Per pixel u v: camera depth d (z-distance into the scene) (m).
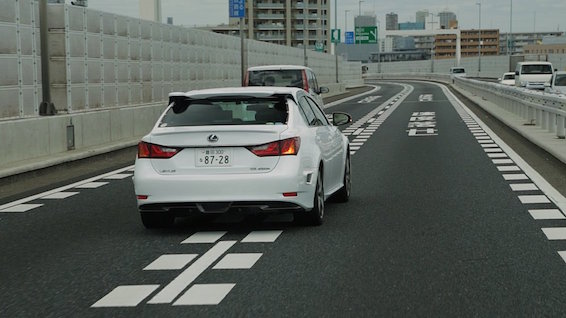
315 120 9.73
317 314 5.37
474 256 7.21
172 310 5.55
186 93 8.91
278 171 8.30
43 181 13.85
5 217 10.02
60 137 16.73
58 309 5.62
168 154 8.45
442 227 8.74
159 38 27.33
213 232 8.76
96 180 13.96
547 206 10.10
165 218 8.98
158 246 8.01
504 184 12.34
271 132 8.36
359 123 30.06
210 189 8.28
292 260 7.16
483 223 8.95
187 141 8.40
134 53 24.83
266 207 8.31
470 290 5.98
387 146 19.81
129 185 13.27
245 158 8.34
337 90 71.00
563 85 39.72
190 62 31.34
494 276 6.43
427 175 13.70
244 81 23.72
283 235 8.45
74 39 20.64
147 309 5.59
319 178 8.97
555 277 6.38
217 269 6.87
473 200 10.73
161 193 8.38
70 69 20.44
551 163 15.47
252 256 7.38
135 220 9.74
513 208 9.99
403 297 5.79
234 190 8.26
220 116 8.70
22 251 7.81
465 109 40.03
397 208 10.19
